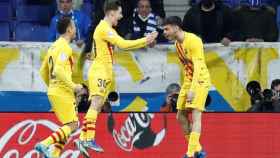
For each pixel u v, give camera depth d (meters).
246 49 38.59
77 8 45.47
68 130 33.50
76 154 35.44
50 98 33.72
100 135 35.66
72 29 33.66
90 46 38.00
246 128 35.78
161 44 38.84
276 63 38.66
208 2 40.03
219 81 38.59
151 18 41.00
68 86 33.22
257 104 37.78
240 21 41.66
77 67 38.03
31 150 35.41
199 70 33.69
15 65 38.22
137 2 42.12
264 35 41.78
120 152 35.75
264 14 41.81
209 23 40.16
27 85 38.28
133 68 38.41
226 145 35.69
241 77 38.69
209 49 38.56
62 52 33.12
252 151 35.78
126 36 39.91
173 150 35.72
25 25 46.91
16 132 35.38
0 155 35.25
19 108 38.34
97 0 40.88
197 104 33.72
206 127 35.69
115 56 38.34
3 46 38.09
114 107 38.47
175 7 49.31
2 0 48.41
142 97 38.50
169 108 37.94
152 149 35.81
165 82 38.50
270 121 35.78
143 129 35.84
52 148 33.50
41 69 34.69
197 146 33.78
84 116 35.81
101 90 34.25
